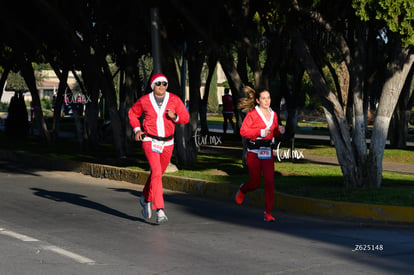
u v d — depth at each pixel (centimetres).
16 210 1155
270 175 1112
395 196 1255
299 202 1241
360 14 1249
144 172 1667
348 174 1414
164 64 1830
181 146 1919
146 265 761
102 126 3425
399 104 2681
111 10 2141
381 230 1045
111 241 900
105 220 1076
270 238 952
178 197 1441
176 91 1855
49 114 7150
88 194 1423
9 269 728
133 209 1208
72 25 2181
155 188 1027
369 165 1409
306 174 1733
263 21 1948
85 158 2177
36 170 2006
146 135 1039
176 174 1648
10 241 881
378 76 2769
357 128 1415
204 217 1147
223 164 1970
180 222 1083
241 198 1168
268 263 786
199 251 848
